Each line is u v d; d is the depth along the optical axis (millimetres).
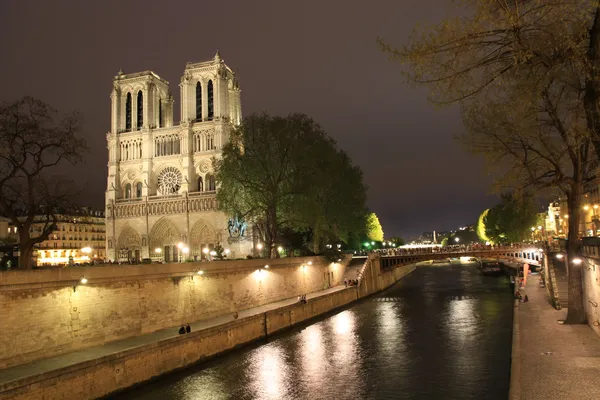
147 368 34938
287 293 74312
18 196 46750
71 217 55531
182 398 32719
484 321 57656
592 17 15391
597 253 33312
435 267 176125
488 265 127000
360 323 60344
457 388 33438
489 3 14453
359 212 99000
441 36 15133
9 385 25203
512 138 33438
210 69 152375
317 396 33156
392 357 42688
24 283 33812
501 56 15484
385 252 112688
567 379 25766
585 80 17000
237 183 79188
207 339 42062
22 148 46000
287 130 77562
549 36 14898
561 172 35844
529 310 50125
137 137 154125
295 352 45156
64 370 28375
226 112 151000
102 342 40031
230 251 135125
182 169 147625
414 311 68688
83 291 38625
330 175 82875
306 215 77125
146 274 45531
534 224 120938
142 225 146625
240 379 36844
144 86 156250
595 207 96312
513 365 29172
